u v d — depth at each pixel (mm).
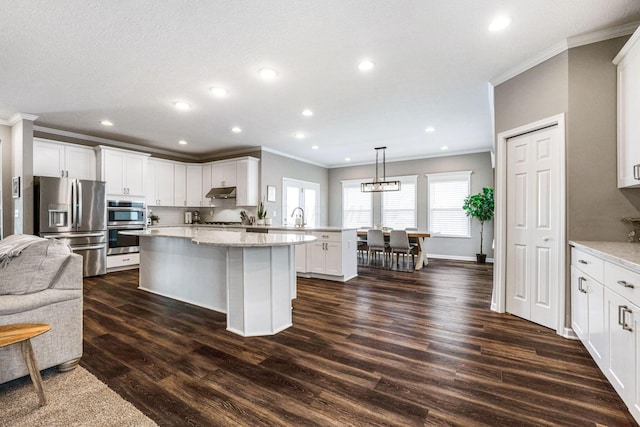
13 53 2621
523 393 1771
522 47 2602
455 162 7023
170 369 2047
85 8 2047
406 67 2951
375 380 1914
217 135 5516
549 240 2729
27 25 2227
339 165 8695
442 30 2348
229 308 2760
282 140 5906
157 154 6598
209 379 1923
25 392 1755
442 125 4906
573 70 2512
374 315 3143
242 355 2258
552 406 1648
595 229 2461
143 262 4238
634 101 2129
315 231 4953
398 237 5605
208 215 7391
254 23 2244
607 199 2418
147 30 2316
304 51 2648
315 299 3732
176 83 3285
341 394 1766
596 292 1998
